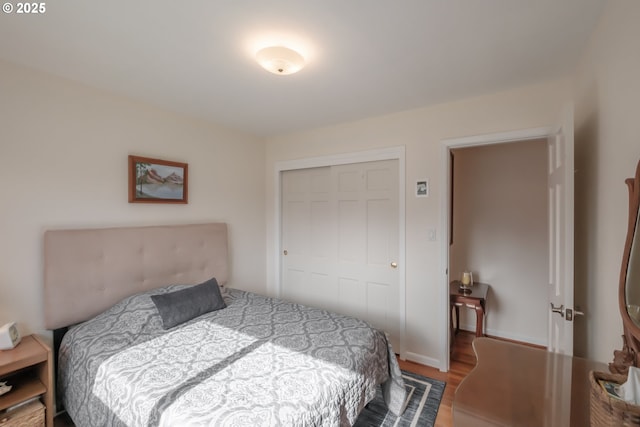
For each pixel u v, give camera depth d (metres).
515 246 3.21
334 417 1.33
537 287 3.11
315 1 1.28
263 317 2.17
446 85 2.16
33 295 1.90
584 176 1.68
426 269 2.64
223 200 3.15
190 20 1.41
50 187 1.98
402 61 1.81
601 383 0.80
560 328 1.66
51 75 1.97
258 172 3.57
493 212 3.32
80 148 2.11
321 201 3.32
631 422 0.66
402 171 2.72
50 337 1.96
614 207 1.26
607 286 1.34
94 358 1.62
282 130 3.32
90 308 2.08
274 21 1.42
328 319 2.13
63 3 1.28
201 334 1.88
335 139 3.12
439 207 2.56
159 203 2.57
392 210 2.87
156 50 1.69
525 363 1.34
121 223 2.33
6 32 1.51
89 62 1.82
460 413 1.05
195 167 2.87
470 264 3.44
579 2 1.29
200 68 1.90
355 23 1.44
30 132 1.89
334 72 1.96
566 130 1.50
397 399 1.95
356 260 3.09
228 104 2.53
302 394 1.29
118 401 1.35
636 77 1.05
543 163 3.09
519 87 2.20
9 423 1.56
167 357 1.59
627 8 1.11
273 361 1.54
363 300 3.05
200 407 1.19
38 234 1.92
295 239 3.54
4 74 1.79
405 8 1.33
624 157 1.16
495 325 3.32
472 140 2.40
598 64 1.43
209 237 2.87
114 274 2.20
